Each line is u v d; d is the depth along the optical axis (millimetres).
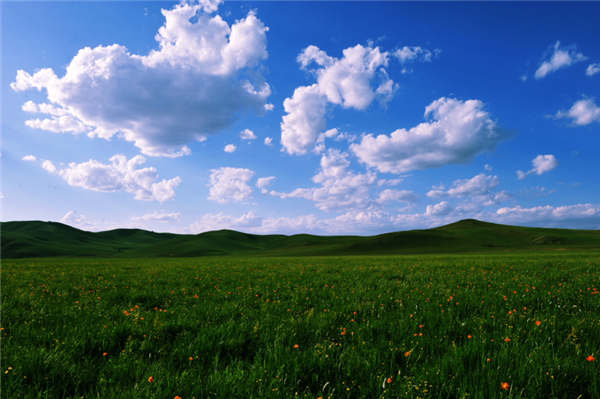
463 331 4980
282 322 5621
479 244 113750
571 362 3506
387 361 3869
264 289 10219
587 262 20797
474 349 3914
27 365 3666
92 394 3160
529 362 3527
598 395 2994
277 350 4098
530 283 10164
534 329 4754
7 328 5414
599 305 6566
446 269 17250
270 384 3203
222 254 134750
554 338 4480
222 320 6098
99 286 11242
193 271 19156
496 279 11742
